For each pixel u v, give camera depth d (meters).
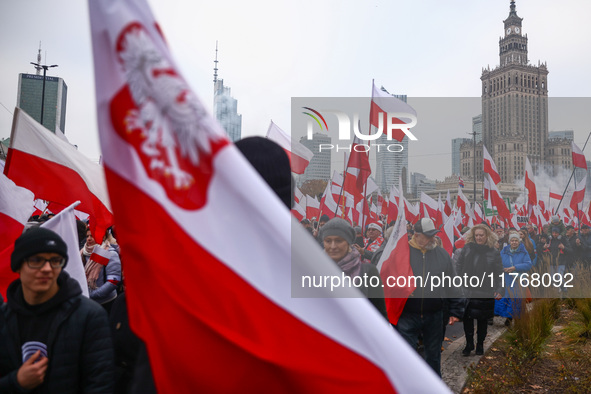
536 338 6.62
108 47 1.17
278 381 1.17
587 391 5.21
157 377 1.18
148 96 1.17
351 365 1.19
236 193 1.18
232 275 1.17
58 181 4.59
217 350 1.16
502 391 5.30
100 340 2.47
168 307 1.17
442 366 6.41
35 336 2.42
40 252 2.39
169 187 1.17
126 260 1.19
